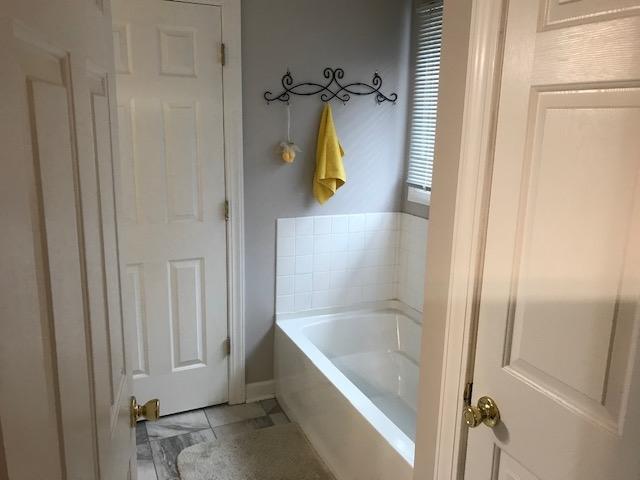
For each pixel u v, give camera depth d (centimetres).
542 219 101
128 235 247
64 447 62
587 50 89
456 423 131
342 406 218
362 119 289
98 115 87
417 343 301
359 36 278
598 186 89
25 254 50
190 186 254
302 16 262
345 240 301
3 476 44
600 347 91
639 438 85
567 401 98
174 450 246
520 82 103
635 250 84
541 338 103
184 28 237
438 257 134
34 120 54
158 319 262
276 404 290
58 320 60
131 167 241
